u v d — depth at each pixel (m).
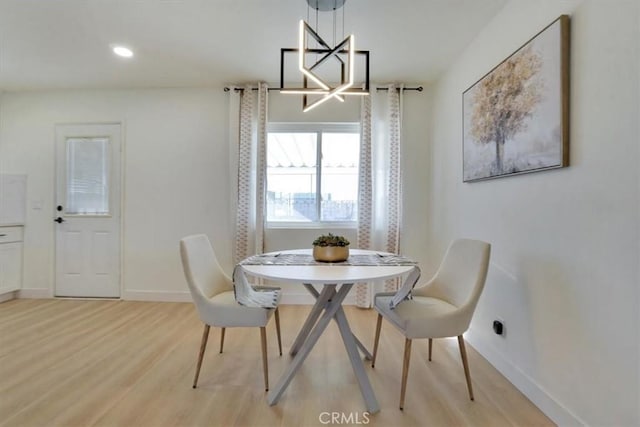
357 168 3.31
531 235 1.65
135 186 3.31
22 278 3.37
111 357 2.07
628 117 1.12
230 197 3.24
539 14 1.60
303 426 1.44
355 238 3.27
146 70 2.89
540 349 1.58
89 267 3.36
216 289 2.08
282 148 3.31
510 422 1.47
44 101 3.35
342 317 1.64
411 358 2.09
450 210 2.72
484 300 2.12
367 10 1.98
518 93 1.72
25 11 2.00
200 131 3.29
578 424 1.34
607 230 1.21
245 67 2.84
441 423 1.46
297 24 2.16
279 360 2.05
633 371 1.12
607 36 1.20
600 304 1.24
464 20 2.08
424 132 3.22
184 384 1.76
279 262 1.82
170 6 1.96
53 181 3.37
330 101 3.24
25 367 1.93
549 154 1.48
